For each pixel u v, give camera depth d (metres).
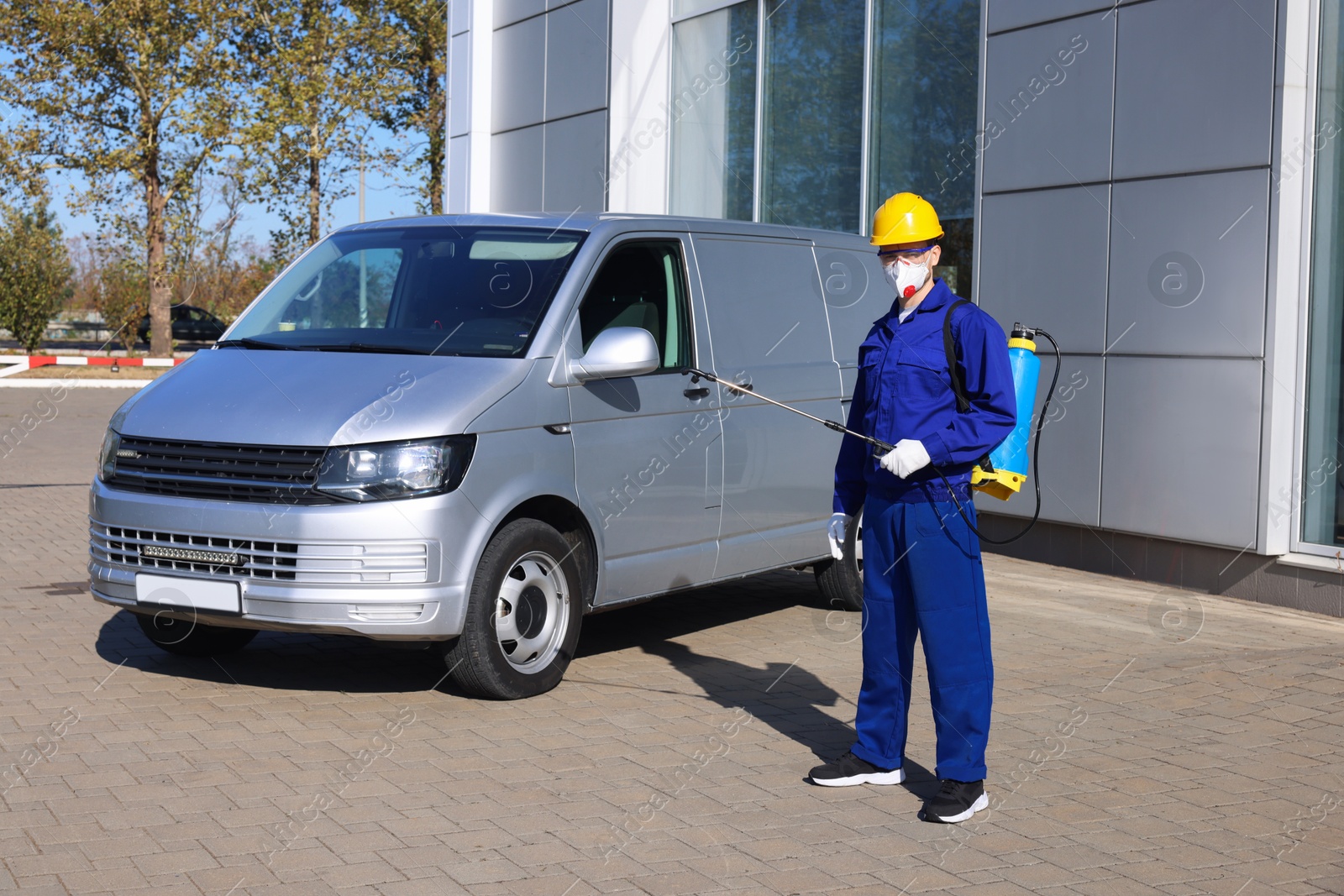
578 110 14.97
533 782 4.64
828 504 7.36
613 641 6.97
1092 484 9.05
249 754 4.88
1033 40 9.52
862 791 4.65
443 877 3.79
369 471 5.21
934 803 4.35
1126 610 7.85
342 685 5.88
